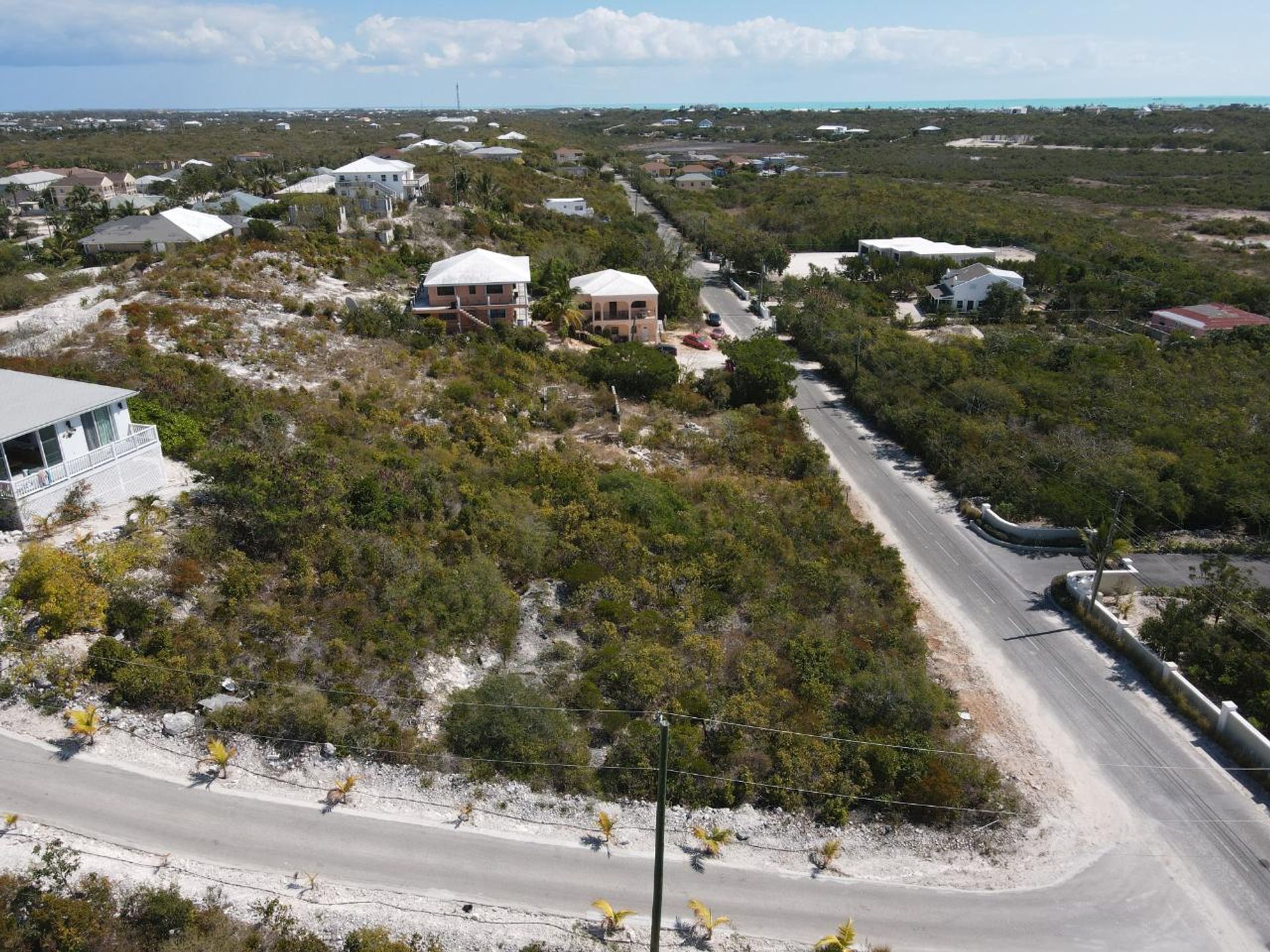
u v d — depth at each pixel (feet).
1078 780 87.51
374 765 74.28
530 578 106.11
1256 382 193.06
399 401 147.74
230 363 150.30
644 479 132.05
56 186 381.19
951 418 169.78
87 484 97.19
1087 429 162.61
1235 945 68.13
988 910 69.31
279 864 64.23
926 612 118.42
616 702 87.15
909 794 80.28
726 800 76.48
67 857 60.80
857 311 246.27
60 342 147.74
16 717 72.79
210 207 290.97
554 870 67.26
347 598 89.10
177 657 77.66
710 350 224.12
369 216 283.79
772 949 63.31
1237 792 86.02
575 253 273.54
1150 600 119.75
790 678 93.76
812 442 169.37
